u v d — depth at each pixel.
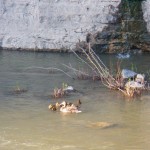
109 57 21.19
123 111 13.10
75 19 22.61
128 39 22.20
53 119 12.32
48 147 10.32
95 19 22.44
